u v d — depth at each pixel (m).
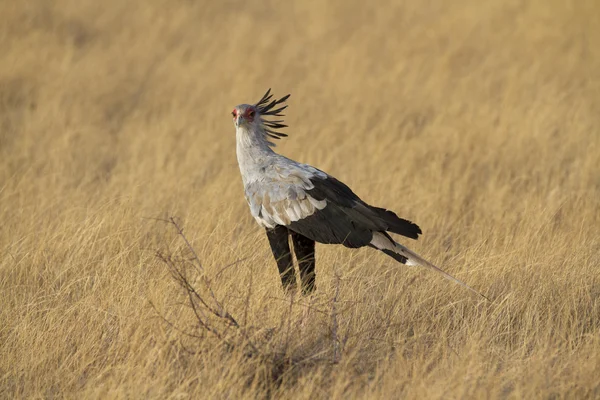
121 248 18.38
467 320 15.52
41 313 16.08
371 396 12.73
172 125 32.25
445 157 27.33
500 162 26.86
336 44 46.50
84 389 13.64
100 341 15.05
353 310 15.65
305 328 14.80
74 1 52.81
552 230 19.78
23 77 38.25
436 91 36.44
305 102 35.88
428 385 13.01
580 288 16.25
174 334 14.45
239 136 16.97
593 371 13.30
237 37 47.19
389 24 50.91
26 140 29.94
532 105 32.38
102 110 35.28
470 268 17.19
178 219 21.22
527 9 50.28
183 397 12.85
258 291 15.66
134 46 45.44
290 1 58.72
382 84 37.81
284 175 16.25
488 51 43.47
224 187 23.91
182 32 49.38
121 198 21.48
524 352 14.31
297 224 15.93
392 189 23.62
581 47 42.16
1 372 14.49
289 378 13.66
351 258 18.06
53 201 22.91
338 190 15.93
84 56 43.47
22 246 19.27
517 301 16.00
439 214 22.19
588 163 25.44
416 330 15.23
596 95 34.38
